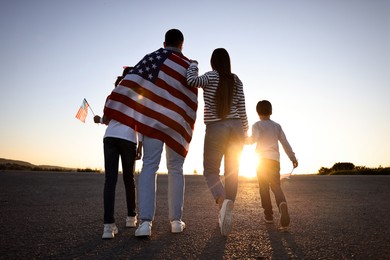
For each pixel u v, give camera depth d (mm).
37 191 8984
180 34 4637
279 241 3854
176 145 4336
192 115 4543
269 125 5227
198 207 6621
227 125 4469
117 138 4285
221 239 3957
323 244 3713
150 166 4195
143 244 3717
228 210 4078
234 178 4508
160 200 7734
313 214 5797
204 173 4586
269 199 5047
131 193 4719
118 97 4383
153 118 4289
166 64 4453
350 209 6391
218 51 4605
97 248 3547
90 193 8719
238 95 4645
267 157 5012
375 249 3504
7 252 3391
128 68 4949
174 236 4117
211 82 4477
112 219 4031
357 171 24625
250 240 3904
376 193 9453
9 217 5289
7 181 11797
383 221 5121
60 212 5781
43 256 3260
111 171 4215
